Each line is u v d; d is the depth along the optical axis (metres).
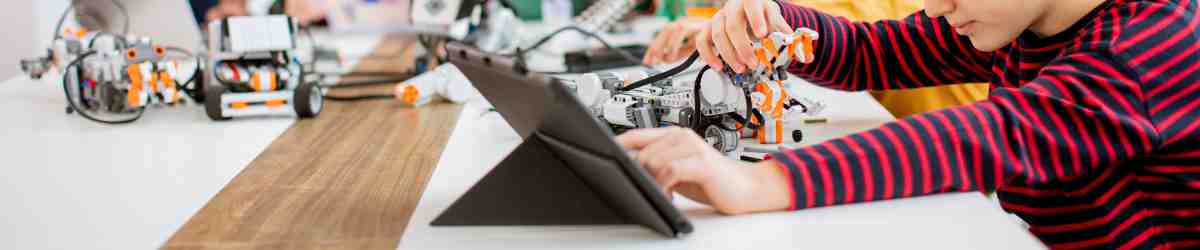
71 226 0.60
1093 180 0.76
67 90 1.02
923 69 1.01
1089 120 0.61
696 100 0.79
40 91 1.23
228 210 0.63
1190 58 0.65
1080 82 0.63
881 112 1.01
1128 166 0.74
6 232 0.58
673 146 0.60
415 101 1.10
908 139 0.60
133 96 0.97
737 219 0.57
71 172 0.75
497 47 1.64
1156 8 0.67
